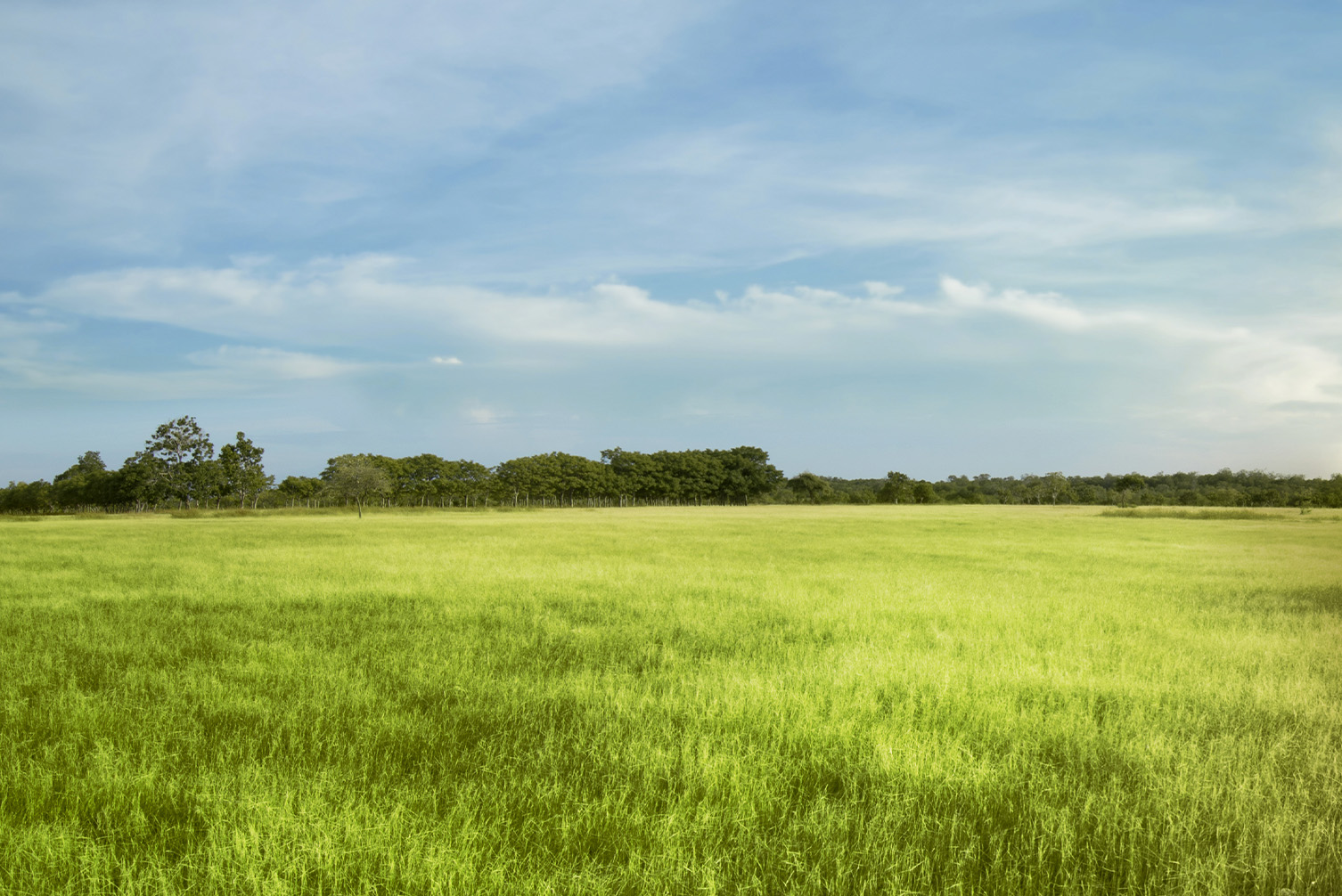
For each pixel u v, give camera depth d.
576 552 27.50
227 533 40.81
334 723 6.23
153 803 4.72
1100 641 10.76
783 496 182.12
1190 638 11.19
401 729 6.12
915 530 47.41
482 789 4.87
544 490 152.88
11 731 6.00
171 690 7.20
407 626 11.48
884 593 15.65
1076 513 86.44
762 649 9.80
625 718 6.53
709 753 5.55
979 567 22.78
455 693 7.32
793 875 3.90
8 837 4.11
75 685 7.42
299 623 11.64
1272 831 4.31
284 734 6.03
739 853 4.10
